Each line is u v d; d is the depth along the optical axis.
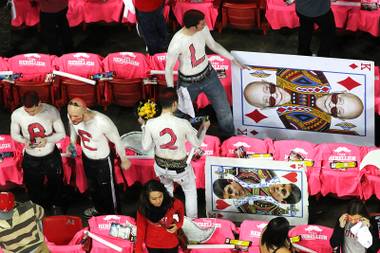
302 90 27.69
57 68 30.02
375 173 25.81
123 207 27.38
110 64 29.95
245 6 33.22
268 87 27.98
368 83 27.00
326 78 27.17
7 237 21.33
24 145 25.64
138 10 31.05
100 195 25.66
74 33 35.19
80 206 27.42
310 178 26.05
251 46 34.03
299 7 30.05
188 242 23.55
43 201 26.83
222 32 34.72
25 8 34.31
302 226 23.58
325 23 30.08
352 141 28.55
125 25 35.44
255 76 27.83
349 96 27.44
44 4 31.34
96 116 23.86
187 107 27.69
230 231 23.89
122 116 30.80
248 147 26.81
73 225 24.14
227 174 25.50
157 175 24.94
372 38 33.91
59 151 25.92
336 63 26.81
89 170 25.03
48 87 29.58
